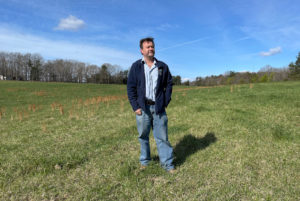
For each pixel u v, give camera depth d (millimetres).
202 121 5801
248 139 4168
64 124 6766
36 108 12359
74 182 2820
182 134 4777
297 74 49969
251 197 2312
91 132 5453
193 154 3611
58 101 17266
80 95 24219
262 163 3127
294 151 3475
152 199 2373
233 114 6211
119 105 11383
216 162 3232
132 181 2750
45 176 3000
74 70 112062
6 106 14508
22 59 102312
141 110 2854
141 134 2973
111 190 2584
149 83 2766
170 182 2719
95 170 3139
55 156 3680
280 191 2383
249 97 9148
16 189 2674
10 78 100438
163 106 2846
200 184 2623
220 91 13188
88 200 2377
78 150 4043
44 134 5531
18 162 3496
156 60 2832
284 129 4613
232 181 2652
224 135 4500
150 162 3145
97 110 9695
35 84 41219
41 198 2473
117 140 4621
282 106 6766
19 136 5441
